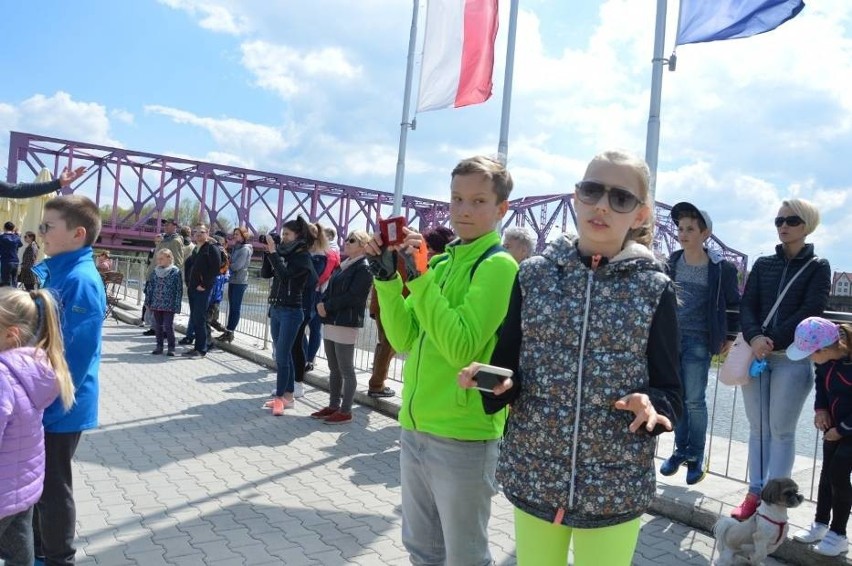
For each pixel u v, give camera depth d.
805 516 4.16
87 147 50.16
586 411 1.84
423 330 2.49
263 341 11.32
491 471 2.41
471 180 2.44
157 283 10.22
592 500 1.83
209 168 55.50
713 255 4.83
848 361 3.61
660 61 6.25
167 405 7.13
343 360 6.62
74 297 2.83
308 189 60.06
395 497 4.66
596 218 1.88
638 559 3.80
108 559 3.48
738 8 6.11
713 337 4.68
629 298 1.84
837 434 3.60
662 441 5.84
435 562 2.54
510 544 3.95
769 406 4.23
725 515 4.20
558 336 1.88
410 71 11.13
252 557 3.59
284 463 5.35
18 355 2.50
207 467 5.15
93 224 2.99
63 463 2.81
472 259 2.47
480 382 1.85
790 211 4.12
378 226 2.28
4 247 16.47
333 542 3.84
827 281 4.08
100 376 8.48
